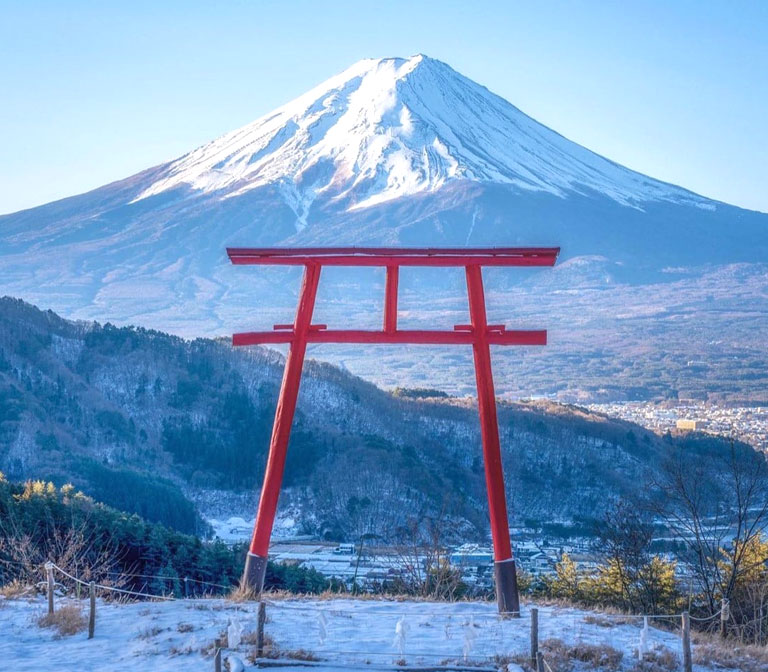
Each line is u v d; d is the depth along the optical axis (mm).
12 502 44406
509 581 23094
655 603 35125
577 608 25281
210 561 51375
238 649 19141
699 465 46594
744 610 31500
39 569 32031
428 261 23688
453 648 19500
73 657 19281
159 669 18203
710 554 39156
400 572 40656
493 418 23625
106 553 37656
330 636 20344
